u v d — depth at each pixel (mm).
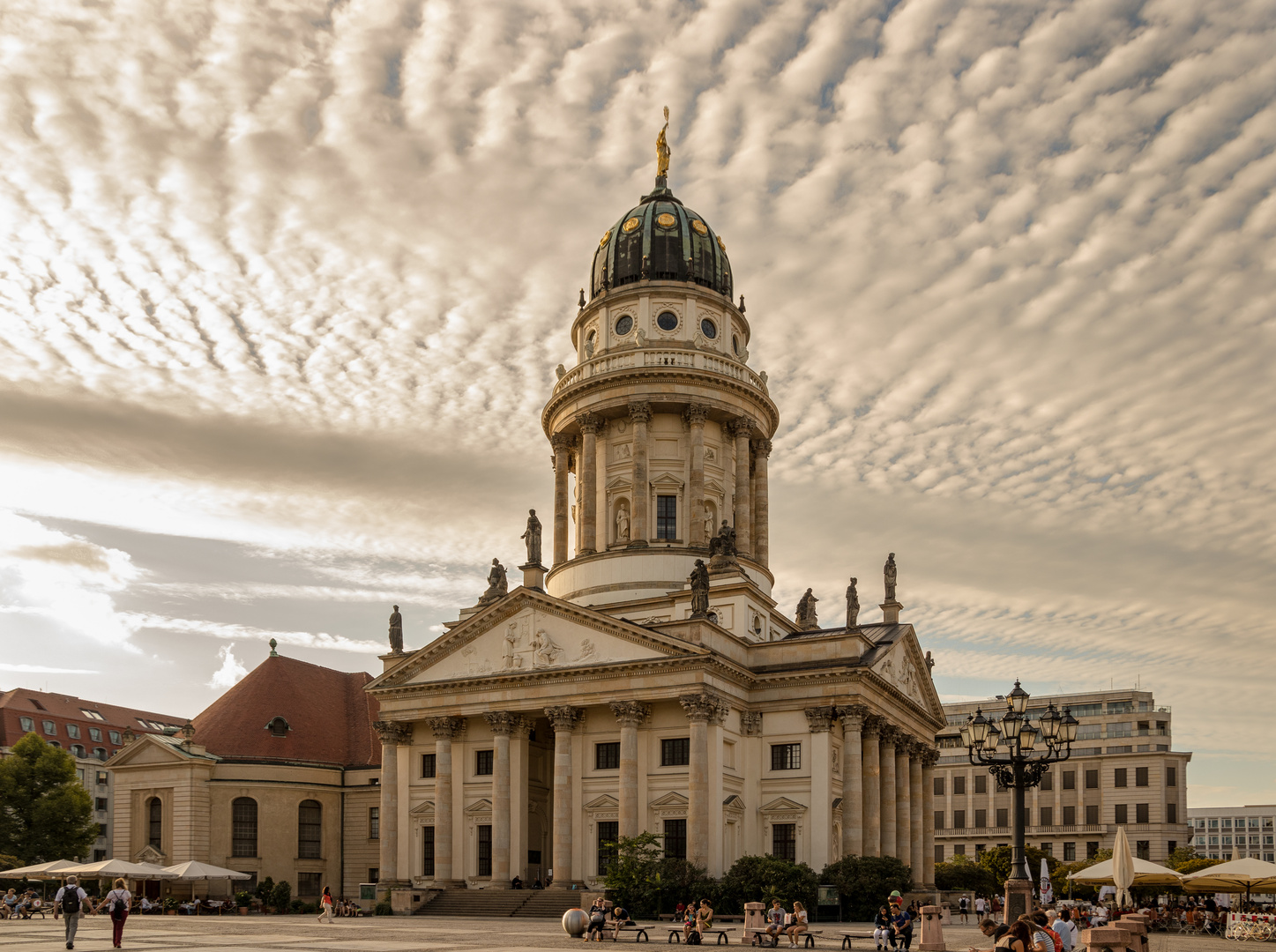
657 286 101500
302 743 100125
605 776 78500
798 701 80000
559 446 104062
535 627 81375
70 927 43781
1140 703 172125
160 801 94688
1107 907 71062
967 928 73938
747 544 97375
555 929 61000
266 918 76625
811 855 76938
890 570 96938
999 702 184125
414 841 84562
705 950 49469
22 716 153750
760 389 100812
